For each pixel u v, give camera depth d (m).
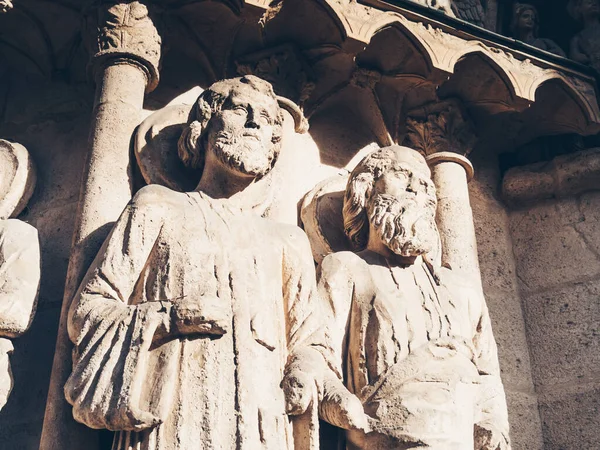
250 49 3.96
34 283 3.40
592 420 4.07
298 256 3.35
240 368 3.02
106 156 3.54
